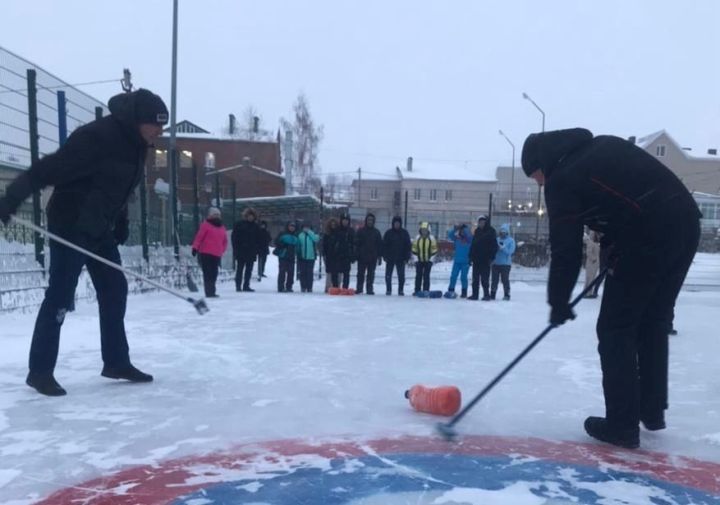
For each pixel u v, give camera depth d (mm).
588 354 5207
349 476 2312
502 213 32094
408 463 2469
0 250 6828
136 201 10797
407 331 6438
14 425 2900
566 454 2635
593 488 2254
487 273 11359
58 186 3416
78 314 6988
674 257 2721
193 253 10445
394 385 3883
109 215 3508
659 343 2926
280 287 12578
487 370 4438
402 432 2891
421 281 12273
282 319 7234
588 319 8078
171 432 2832
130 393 3523
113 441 2695
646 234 2680
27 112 7594
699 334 6891
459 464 2469
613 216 2709
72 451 2562
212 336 5707
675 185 2746
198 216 13805
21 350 4723
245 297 10695
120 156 3451
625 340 2764
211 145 46875
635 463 2545
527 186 56062
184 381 3852
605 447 2752
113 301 3744
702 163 49688
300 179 47594
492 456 2580
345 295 11914
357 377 4086
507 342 5820
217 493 2141
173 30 15102
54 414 3082
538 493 2191
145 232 10789
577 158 2746
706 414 3383
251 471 2357
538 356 5070
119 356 3760
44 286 7621
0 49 7172
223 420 3033
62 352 4719
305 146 48000
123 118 3441
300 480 2266
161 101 3527
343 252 12430
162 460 2471
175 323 6613
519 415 3260
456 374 4270
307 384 3846
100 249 3670
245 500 2082
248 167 42688
